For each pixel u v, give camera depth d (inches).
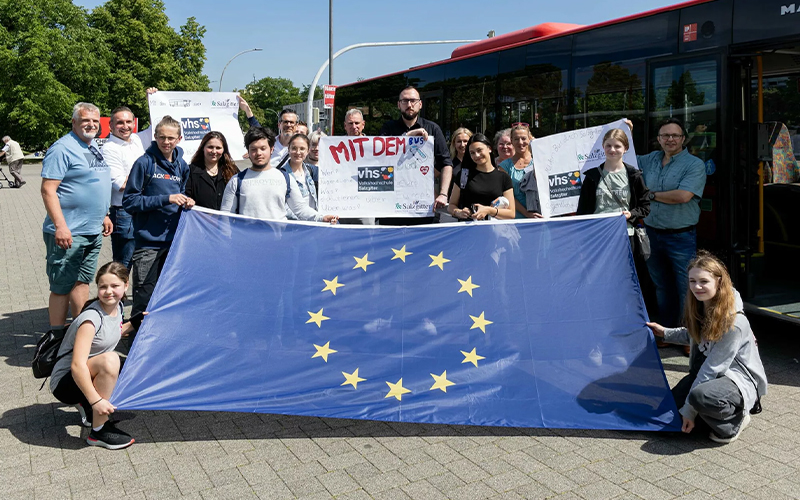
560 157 250.4
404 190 250.7
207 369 193.0
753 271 302.7
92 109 248.5
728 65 275.1
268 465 173.2
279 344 201.2
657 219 263.1
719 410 176.9
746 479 163.9
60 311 256.1
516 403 190.5
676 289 270.7
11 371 247.6
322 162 249.3
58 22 2018.9
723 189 276.7
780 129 324.8
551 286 212.8
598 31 336.8
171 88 2144.4
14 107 1902.1
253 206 234.2
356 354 201.2
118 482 164.9
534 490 159.0
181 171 249.9
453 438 188.1
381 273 218.7
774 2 258.4
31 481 165.6
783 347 274.1
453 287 214.7
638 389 193.3
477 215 236.4
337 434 191.9
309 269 218.4
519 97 391.9
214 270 212.7
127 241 294.4
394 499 155.5
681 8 293.3
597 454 177.3
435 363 199.9
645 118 311.1
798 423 197.9
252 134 232.5
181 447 184.5
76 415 207.8
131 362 189.5
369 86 561.9
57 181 241.6
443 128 462.6
